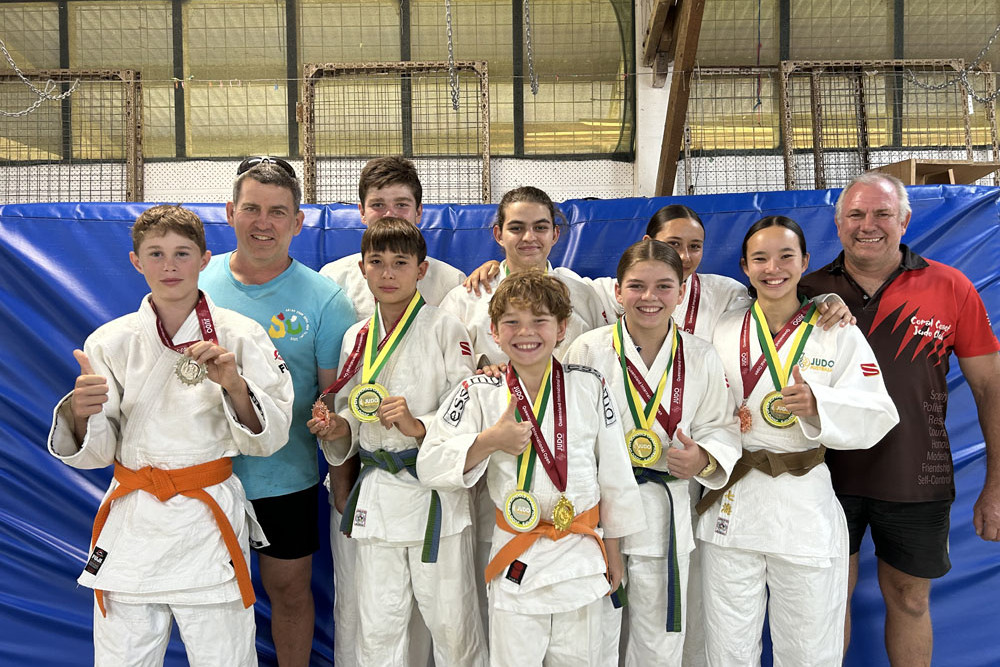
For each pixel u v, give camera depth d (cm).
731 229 313
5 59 573
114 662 200
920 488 251
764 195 313
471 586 241
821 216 309
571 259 318
